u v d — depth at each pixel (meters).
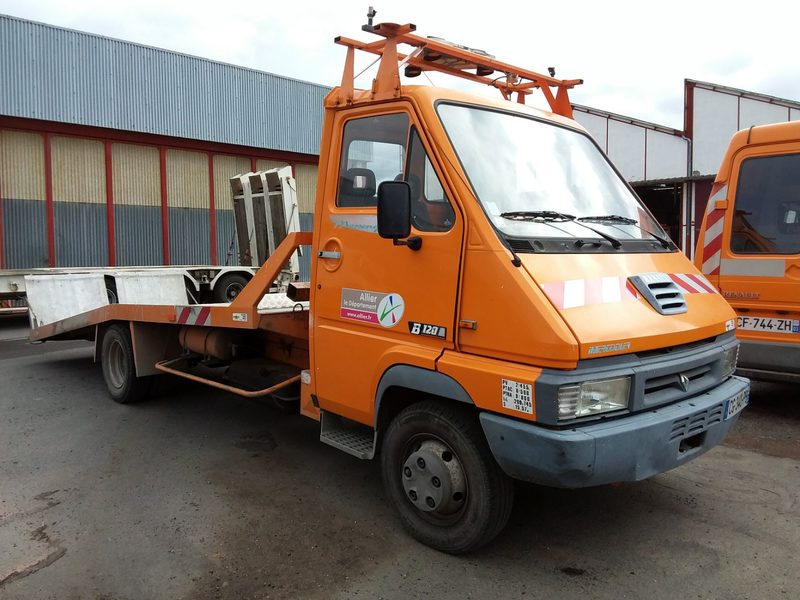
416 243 3.40
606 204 4.09
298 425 5.83
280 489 4.36
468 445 3.24
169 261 17.44
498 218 3.27
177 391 7.08
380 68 3.75
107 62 15.74
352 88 4.02
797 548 3.50
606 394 2.95
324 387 4.08
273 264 4.66
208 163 18.12
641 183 17.91
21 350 9.77
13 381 7.58
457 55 4.36
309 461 4.90
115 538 3.64
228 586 3.15
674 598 3.03
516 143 3.82
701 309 3.62
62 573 3.27
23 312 11.93
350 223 3.85
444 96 3.62
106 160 16.06
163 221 17.27
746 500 4.14
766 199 5.70
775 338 5.65
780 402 6.45
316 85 20.22
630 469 2.98
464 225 3.21
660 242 4.07
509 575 3.25
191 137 17.39
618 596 3.05
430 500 3.42
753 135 5.80
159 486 4.40
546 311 2.89
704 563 3.35
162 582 3.19
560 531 3.72
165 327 6.44
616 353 2.97
